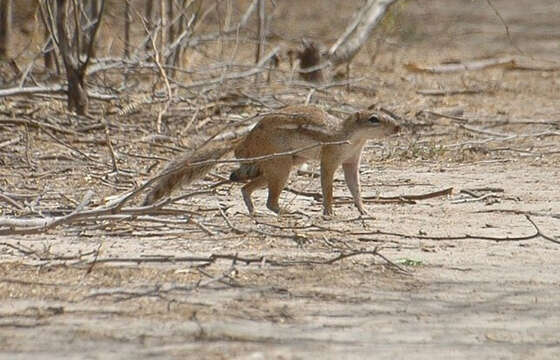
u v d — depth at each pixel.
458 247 11.48
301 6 36.50
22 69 22.69
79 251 10.76
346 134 12.84
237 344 8.13
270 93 22.75
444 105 23.25
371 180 15.77
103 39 27.22
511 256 11.13
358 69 27.28
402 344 8.25
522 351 8.15
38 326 8.53
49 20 20.45
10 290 9.46
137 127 18.75
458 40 32.72
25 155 16.45
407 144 18.72
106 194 13.99
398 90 24.84
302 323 8.70
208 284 9.70
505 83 26.33
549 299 9.58
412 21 34.44
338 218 12.88
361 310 9.09
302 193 14.08
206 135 18.48
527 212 13.41
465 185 15.39
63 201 13.45
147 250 10.97
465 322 8.85
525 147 18.80
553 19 37.53
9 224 11.02
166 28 22.75
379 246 11.37
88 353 7.92
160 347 8.05
